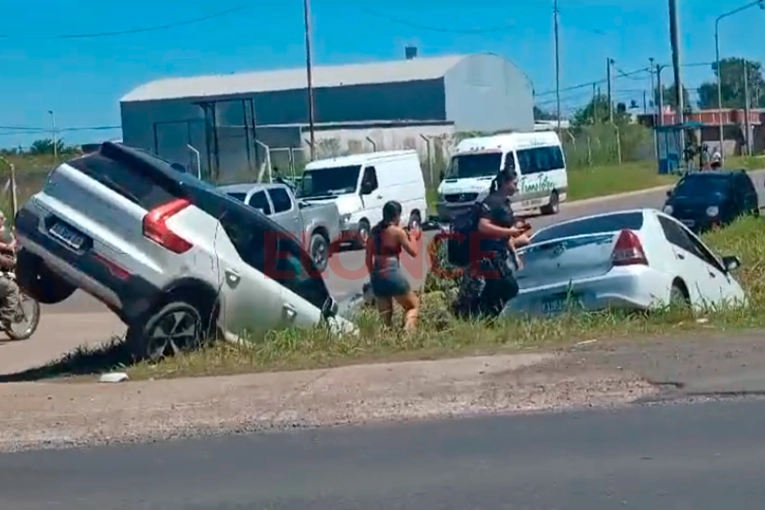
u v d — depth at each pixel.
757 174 60.53
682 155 56.56
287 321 12.63
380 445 8.13
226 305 12.14
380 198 33.38
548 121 96.19
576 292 13.03
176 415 9.28
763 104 121.75
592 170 61.31
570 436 8.08
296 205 27.31
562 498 6.64
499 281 13.41
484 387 9.59
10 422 9.27
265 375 10.45
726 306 13.16
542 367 10.12
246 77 77.69
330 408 9.27
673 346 10.74
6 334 17.16
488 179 38.53
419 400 9.34
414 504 6.70
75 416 9.38
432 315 13.43
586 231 13.50
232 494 7.12
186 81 77.88
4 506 7.10
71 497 7.24
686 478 6.90
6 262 16.52
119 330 18.14
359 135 59.31
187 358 11.48
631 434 8.03
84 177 11.82
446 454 7.78
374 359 11.10
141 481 7.53
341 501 6.84
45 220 11.79
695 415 8.48
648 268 13.00
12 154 62.88
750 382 9.28
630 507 6.41
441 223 36.31
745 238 24.12
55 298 12.96
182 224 11.87
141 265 11.58
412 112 75.25
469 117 77.38
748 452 7.40
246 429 8.85
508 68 81.56
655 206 44.59
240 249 12.64
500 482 7.04
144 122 74.50
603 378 9.67
